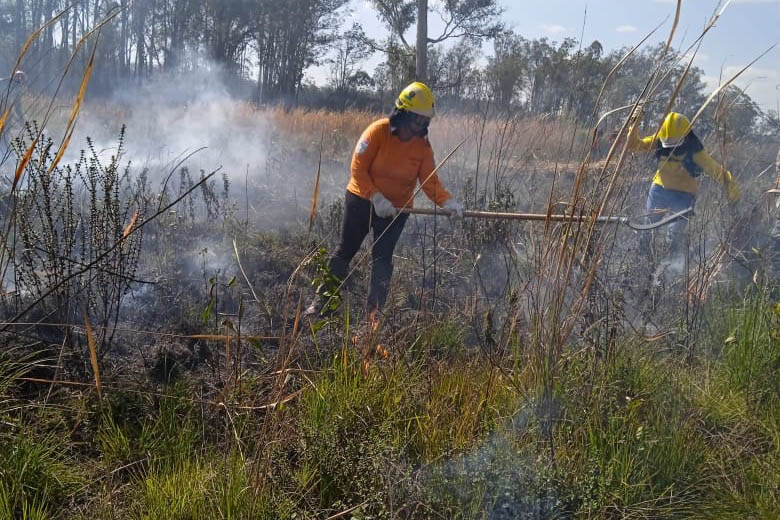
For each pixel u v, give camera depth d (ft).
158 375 12.19
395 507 8.91
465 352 13.47
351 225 14.60
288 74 156.25
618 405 10.82
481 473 9.30
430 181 14.51
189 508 8.77
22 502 8.86
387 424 9.82
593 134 10.15
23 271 12.00
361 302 16.03
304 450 9.78
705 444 10.77
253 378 11.76
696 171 18.37
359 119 47.78
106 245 12.22
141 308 14.60
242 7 139.13
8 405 10.50
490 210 18.92
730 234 16.33
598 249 10.44
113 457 9.96
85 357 11.80
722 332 13.89
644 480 9.61
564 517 9.15
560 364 10.98
